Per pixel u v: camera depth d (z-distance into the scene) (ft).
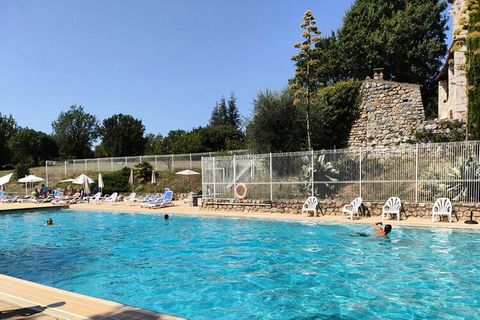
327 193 57.67
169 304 24.38
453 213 47.57
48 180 131.13
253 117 80.53
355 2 125.49
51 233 54.24
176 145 168.14
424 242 39.29
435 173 49.80
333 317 21.42
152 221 62.69
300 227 50.34
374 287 26.35
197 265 33.83
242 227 52.47
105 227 58.85
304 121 78.23
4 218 71.05
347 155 56.39
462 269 29.99
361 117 80.38
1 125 236.02
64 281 29.94
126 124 201.98
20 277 31.32
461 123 68.95
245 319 21.61
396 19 117.39
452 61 63.16
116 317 16.72
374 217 52.49
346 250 37.58
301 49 70.85
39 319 16.74
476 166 47.37
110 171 122.62
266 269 31.83
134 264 34.88
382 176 53.52
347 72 124.26
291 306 23.31
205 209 69.41
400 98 77.46
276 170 62.44
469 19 57.72
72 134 243.19
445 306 22.57
